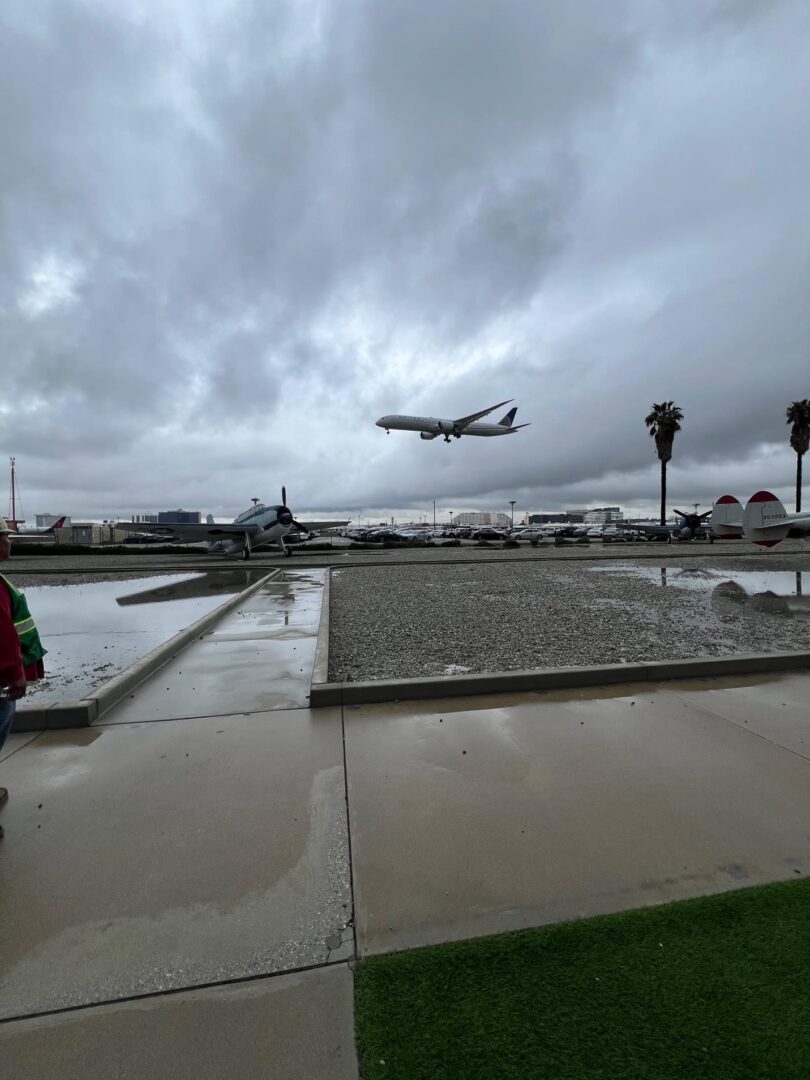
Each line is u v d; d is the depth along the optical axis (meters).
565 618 8.68
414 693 4.65
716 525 28.38
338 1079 1.49
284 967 1.87
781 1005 1.70
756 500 24.98
